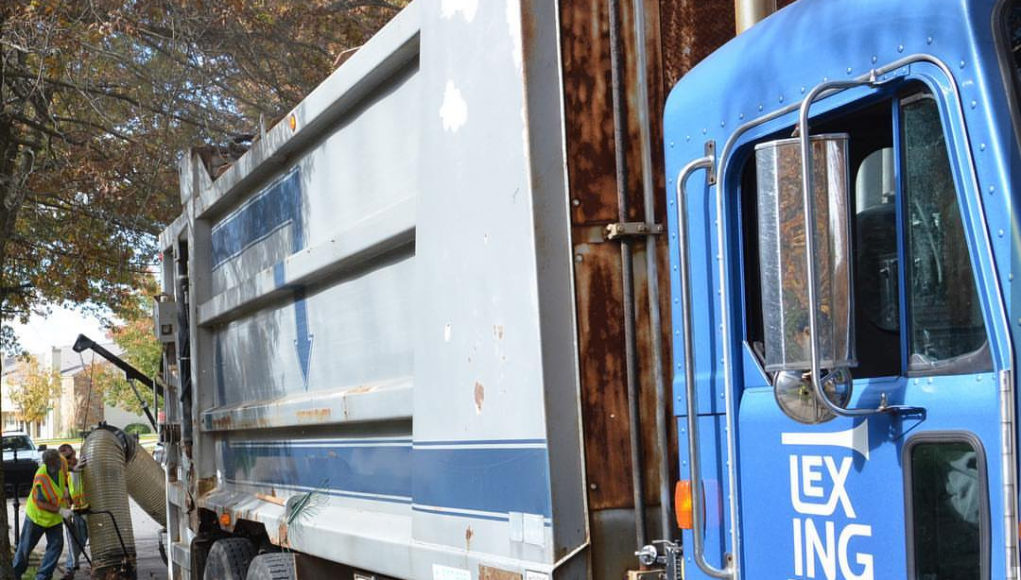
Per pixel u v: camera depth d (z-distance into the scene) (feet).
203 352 27.02
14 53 43.34
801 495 9.25
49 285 60.08
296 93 44.78
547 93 12.34
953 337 8.00
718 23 12.58
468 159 13.61
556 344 12.00
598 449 11.97
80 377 223.30
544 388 11.88
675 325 11.21
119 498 40.11
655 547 11.75
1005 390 7.36
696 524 10.27
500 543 12.85
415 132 15.80
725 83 10.48
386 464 16.75
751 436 9.90
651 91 12.30
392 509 16.58
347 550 17.57
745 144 10.15
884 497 8.39
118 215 50.67
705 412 10.66
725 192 10.35
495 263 12.90
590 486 11.89
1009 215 7.52
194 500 26.94
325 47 45.91
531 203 12.10
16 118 42.34
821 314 7.89
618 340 12.16
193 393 27.25
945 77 8.02
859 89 8.66
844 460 8.80
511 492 12.57
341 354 18.66
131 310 72.69
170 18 41.50
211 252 27.02
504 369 12.71
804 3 9.77
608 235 12.19
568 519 11.79
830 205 7.97
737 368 10.14
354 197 18.11
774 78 9.77
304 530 19.44
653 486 11.98
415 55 15.80
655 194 12.16
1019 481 7.27
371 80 17.03
